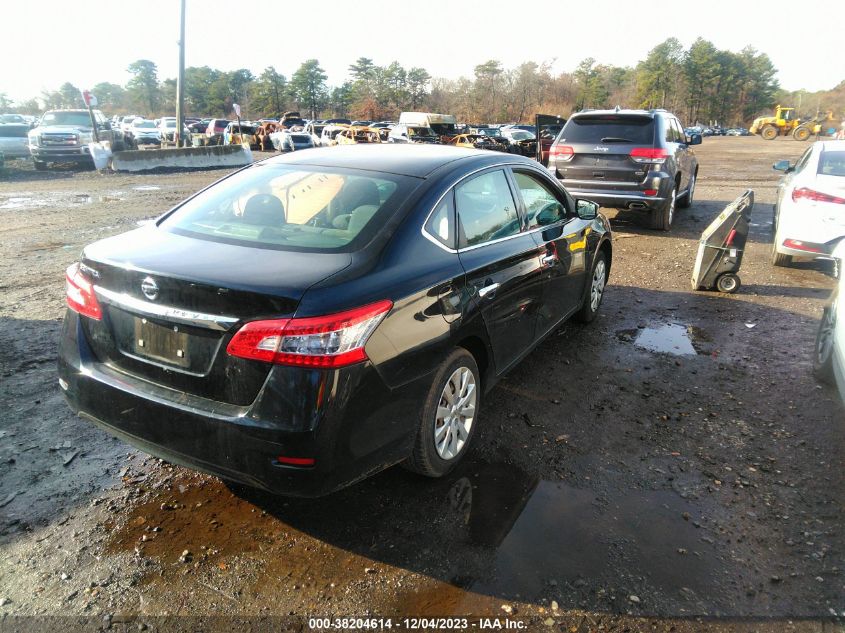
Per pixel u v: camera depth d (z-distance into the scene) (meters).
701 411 4.11
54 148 20.89
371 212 3.04
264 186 3.44
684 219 11.56
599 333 5.56
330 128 36.72
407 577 2.59
